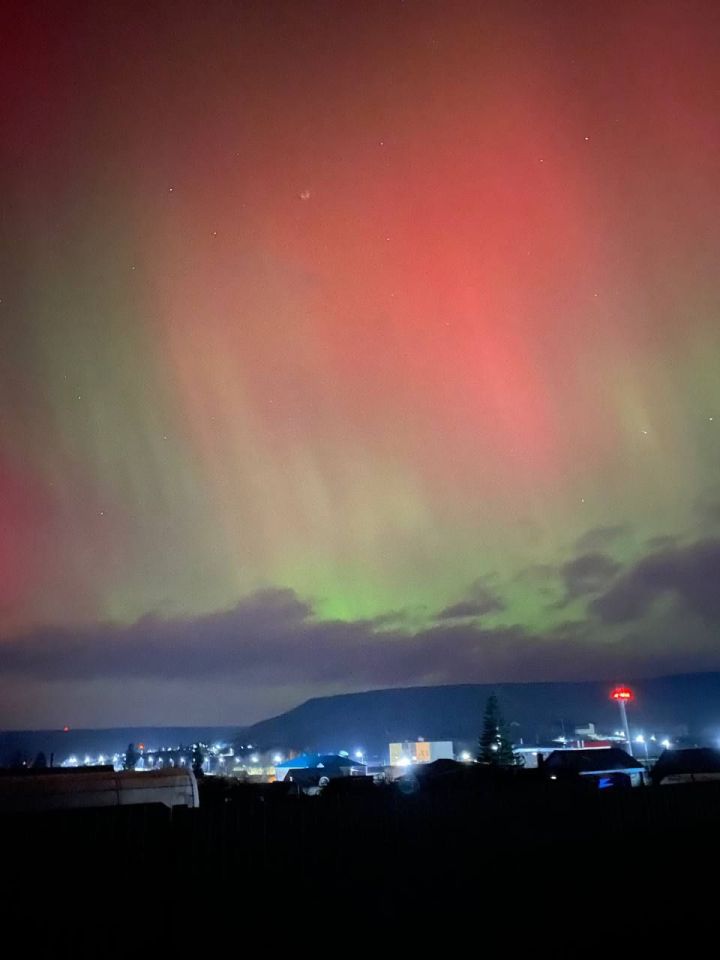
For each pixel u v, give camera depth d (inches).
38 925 467.2
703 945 431.5
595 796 850.1
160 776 738.8
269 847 594.2
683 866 701.3
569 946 441.1
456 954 436.1
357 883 618.2
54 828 499.8
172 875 538.3
